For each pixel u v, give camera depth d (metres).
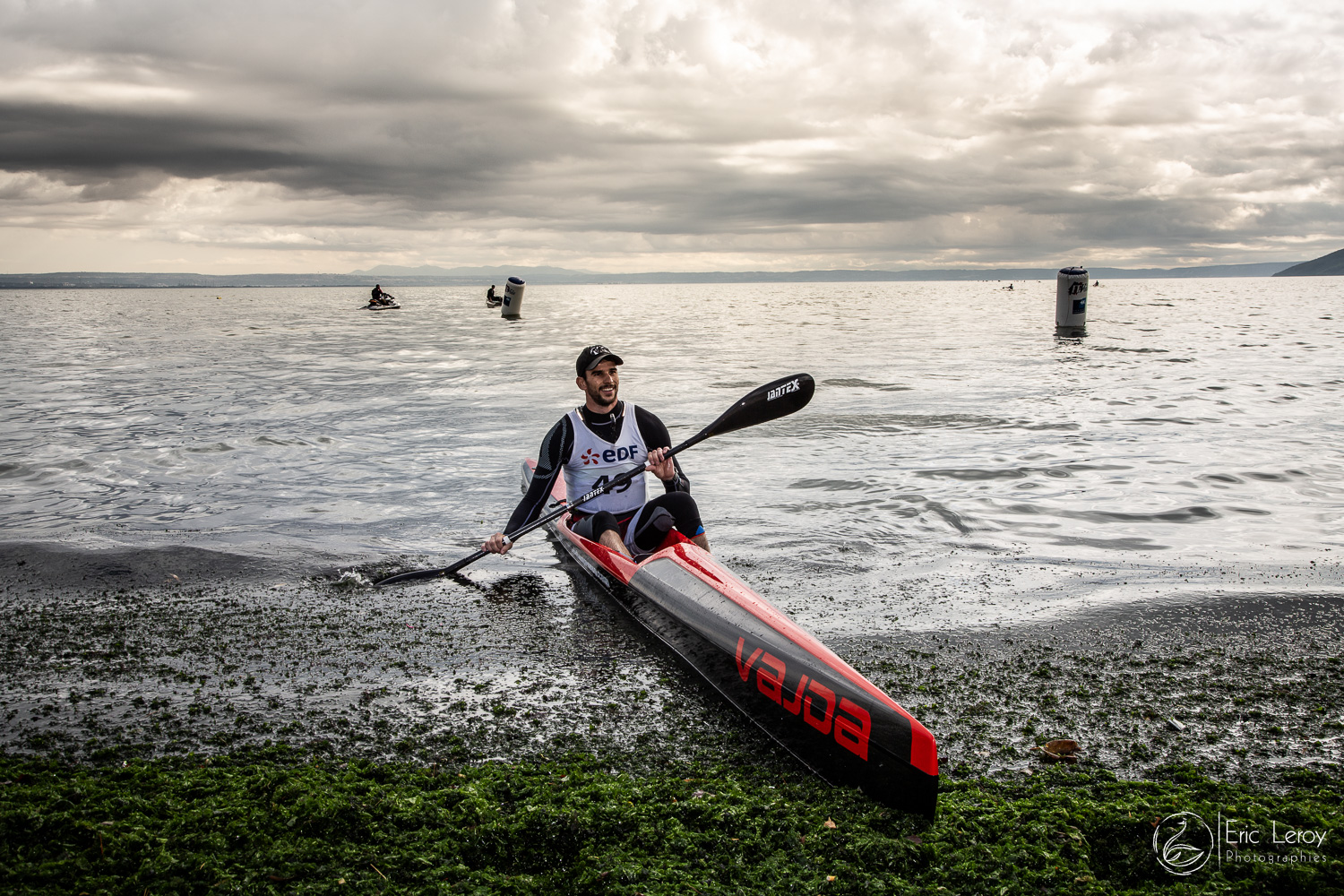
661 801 2.46
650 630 4.02
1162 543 5.32
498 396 12.04
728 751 2.90
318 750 2.87
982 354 17.11
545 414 10.50
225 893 1.96
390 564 5.18
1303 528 5.54
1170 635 3.90
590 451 4.89
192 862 2.05
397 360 17.25
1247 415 9.48
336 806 2.29
